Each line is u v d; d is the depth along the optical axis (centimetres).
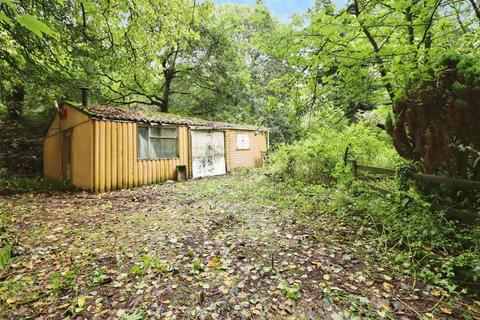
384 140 784
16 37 630
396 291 270
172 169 1099
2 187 883
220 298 267
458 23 478
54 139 1174
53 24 668
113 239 423
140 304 260
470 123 307
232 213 543
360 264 323
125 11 823
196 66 1820
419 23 399
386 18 403
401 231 366
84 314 248
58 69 799
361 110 818
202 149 1240
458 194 336
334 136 805
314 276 300
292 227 452
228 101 1964
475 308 242
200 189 848
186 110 2069
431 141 353
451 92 320
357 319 231
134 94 1775
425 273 289
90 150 868
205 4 1024
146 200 715
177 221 511
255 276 302
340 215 480
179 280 299
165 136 1083
